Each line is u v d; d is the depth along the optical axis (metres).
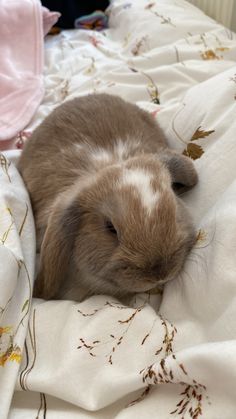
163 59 0.66
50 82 0.68
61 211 0.39
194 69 0.61
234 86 0.46
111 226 0.37
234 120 0.44
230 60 0.64
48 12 0.76
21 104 0.62
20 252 0.38
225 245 0.34
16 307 0.36
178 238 0.36
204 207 0.41
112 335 0.34
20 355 0.34
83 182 0.40
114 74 0.65
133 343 0.34
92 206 0.38
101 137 0.45
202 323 0.34
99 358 0.33
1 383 0.33
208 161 0.43
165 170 0.40
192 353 0.29
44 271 0.40
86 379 0.33
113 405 0.33
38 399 0.34
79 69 0.69
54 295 0.41
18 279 0.38
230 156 0.41
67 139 0.45
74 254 0.40
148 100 0.61
